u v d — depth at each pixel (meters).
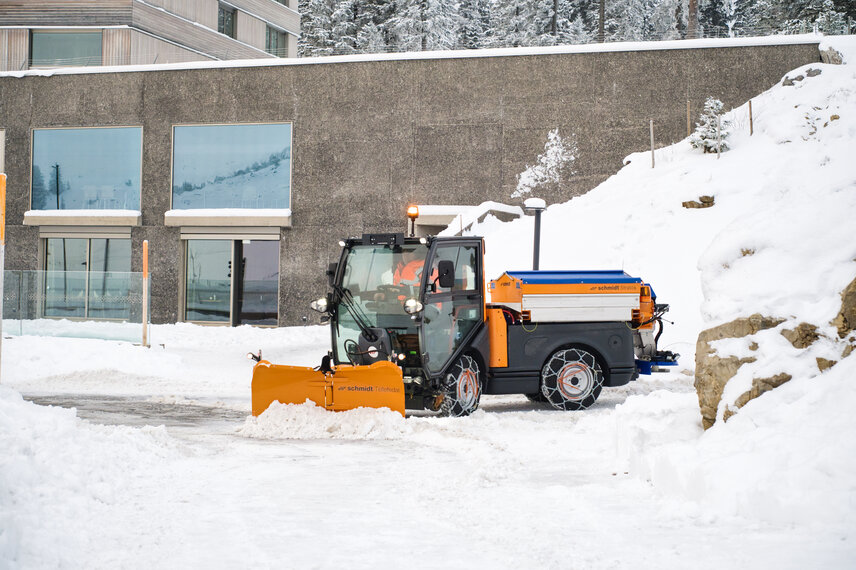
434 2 63.75
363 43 64.31
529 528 5.55
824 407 6.36
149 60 37.88
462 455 8.66
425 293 11.65
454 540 5.30
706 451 6.45
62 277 22.52
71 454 6.71
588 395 13.01
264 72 28.78
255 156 28.92
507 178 27.50
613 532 5.43
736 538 5.19
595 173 27.06
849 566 4.55
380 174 28.09
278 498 6.53
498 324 12.73
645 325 13.56
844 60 25.70
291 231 28.61
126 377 16.19
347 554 4.99
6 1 36.88
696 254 20.80
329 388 10.34
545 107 27.33
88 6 36.66
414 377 11.67
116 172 29.83
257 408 10.55
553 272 13.51
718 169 23.41
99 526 5.46
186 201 29.38
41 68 30.36
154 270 29.47
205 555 4.94
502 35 64.75
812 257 7.69
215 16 42.38
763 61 26.55
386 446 9.29
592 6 65.00
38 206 30.41
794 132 23.66
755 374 7.05
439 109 27.81
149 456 7.64
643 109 26.92
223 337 23.83
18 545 4.67
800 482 5.55
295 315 28.55
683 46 26.73
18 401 8.09
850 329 7.00
